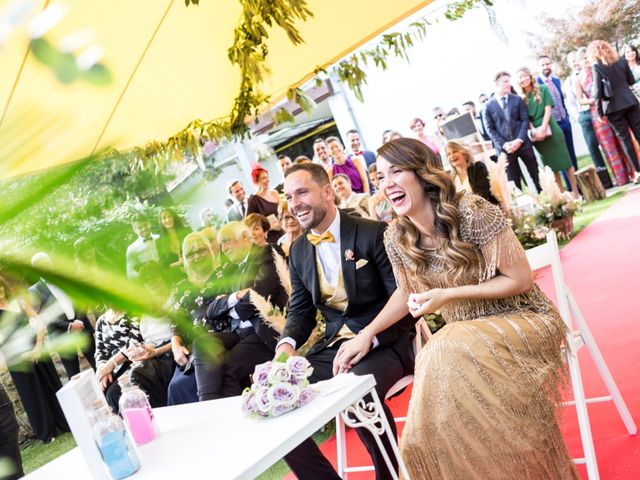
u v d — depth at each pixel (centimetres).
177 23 410
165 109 457
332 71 580
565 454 238
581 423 258
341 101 981
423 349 252
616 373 381
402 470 217
